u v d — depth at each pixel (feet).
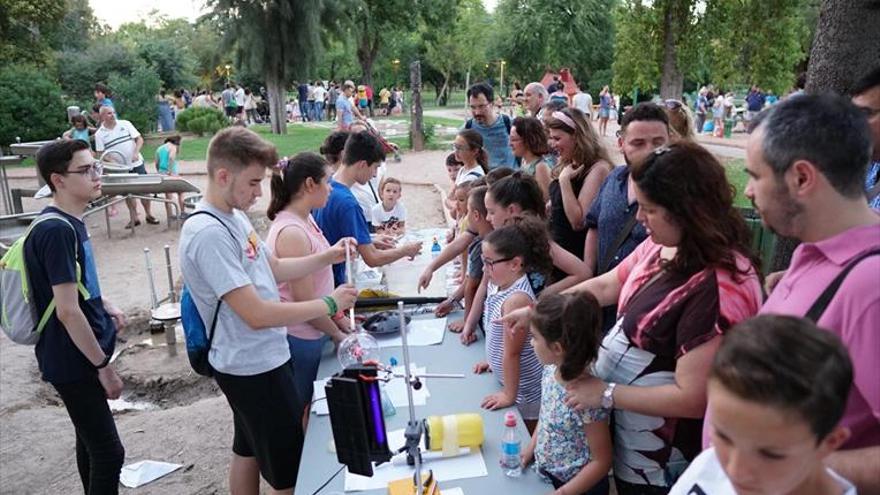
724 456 3.36
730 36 34.24
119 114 72.64
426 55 136.87
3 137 57.88
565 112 11.54
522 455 7.01
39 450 13.62
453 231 17.12
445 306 11.53
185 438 13.65
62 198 9.20
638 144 8.98
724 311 5.37
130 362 17.97
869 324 4.03
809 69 10.94
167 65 100.73
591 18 84.38
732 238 5.55
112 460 9.83
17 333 9.06
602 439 6.39
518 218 8.70
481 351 9.94
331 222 11.34
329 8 73.92
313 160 10.07
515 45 88.07
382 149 12.09
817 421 3.09
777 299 4.75
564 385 6.28
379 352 9.84
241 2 68.74
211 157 7.93
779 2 32.96
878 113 6.62
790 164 4.28
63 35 90.79
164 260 26.81
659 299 5.82
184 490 11.85
